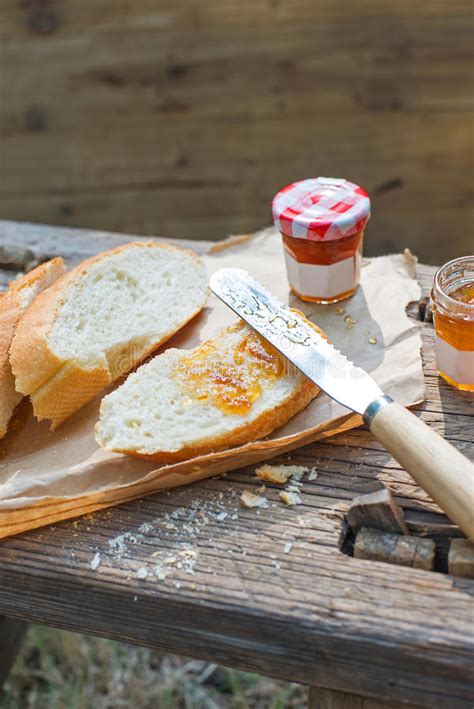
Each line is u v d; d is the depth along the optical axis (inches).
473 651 15.7
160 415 18.3
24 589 17.5
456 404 18.8
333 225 19.5
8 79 37.6
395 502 17.4
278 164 38.7
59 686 26.7
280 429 18.4
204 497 17.9
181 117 38.1
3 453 18.8
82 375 18.7
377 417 17.0
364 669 16.3
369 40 36.1
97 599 17.1
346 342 19.9
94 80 37.5
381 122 37.6
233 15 36.1
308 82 37.1
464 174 38.3
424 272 21.8
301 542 17.1
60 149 38.9
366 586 16.5
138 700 26.3
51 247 23.7
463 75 36.4
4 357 19.0
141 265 21.1
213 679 27.1
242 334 19.2
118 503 17.8
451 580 16.4
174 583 16.8
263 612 16.4
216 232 40.2
